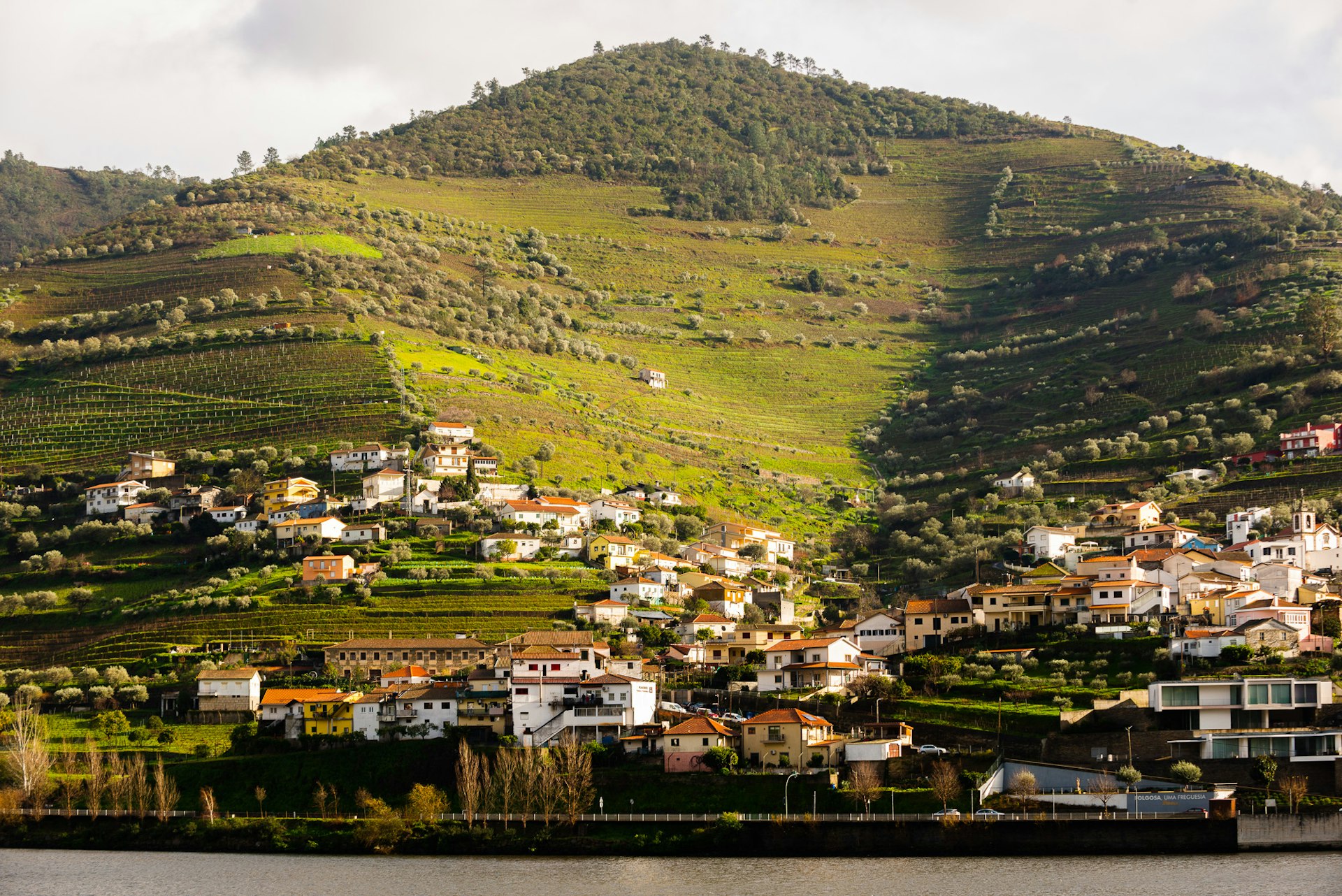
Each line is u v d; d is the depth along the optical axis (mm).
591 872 182500
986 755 196750
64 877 187750
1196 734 192375
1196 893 158000
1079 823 182750
